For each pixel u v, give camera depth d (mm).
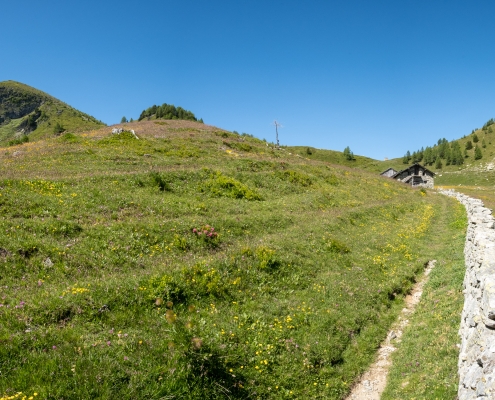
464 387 7457
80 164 33625
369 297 15453
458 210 40875
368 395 10023
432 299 15039
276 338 11344
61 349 8406
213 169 35094
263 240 19859
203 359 8781
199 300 12688
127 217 20719
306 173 45469
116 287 11844
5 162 32781
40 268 13406
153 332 10148
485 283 8336
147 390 7805
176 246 17953
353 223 28156
